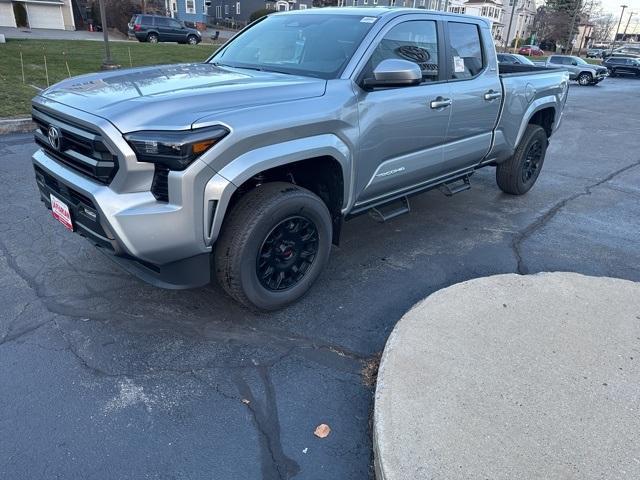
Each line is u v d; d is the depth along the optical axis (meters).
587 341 2.93
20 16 40.00
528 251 4.54
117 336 3.05
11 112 8.96
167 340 3.04
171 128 2.51
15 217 4.63
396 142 3.72
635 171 7.86
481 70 4.60
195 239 2.70
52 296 3.42
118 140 2.50
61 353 2.88
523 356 2.77
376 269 4.05
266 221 2.94
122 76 3.35
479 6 70.44
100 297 3.44
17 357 2.83
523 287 3.51
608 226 5.29
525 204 5.88
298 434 2.41
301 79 3.30
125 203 2.57
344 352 3.02
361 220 5.06
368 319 3.37
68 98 2.93
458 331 2.97
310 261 3.42
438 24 4.10
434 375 2.59
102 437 2.34
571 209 5.79
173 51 22.84
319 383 2.75
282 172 3.32
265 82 3.16
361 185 3.55
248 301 3.12
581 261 4.39
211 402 2.58
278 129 2.83
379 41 3.57
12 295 3.40
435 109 3.97
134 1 44.78
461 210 5.53
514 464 2.10
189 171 2.54
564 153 9.04
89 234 2.87
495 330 2.99
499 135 5.00
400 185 4.05
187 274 2.87
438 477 2.04
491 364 2.69
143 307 3.35
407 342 2.84
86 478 2.14
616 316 3.21
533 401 2.45
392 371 2.61
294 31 3.97
